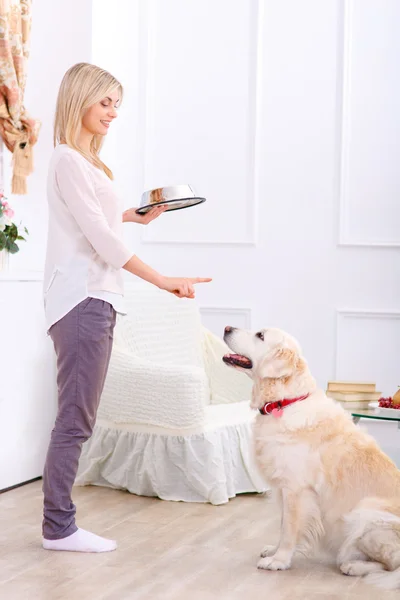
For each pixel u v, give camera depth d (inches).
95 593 96.3
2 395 145.3
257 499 144.5
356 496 104.7
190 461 140.6
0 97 155.7
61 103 110.4
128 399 146.9
